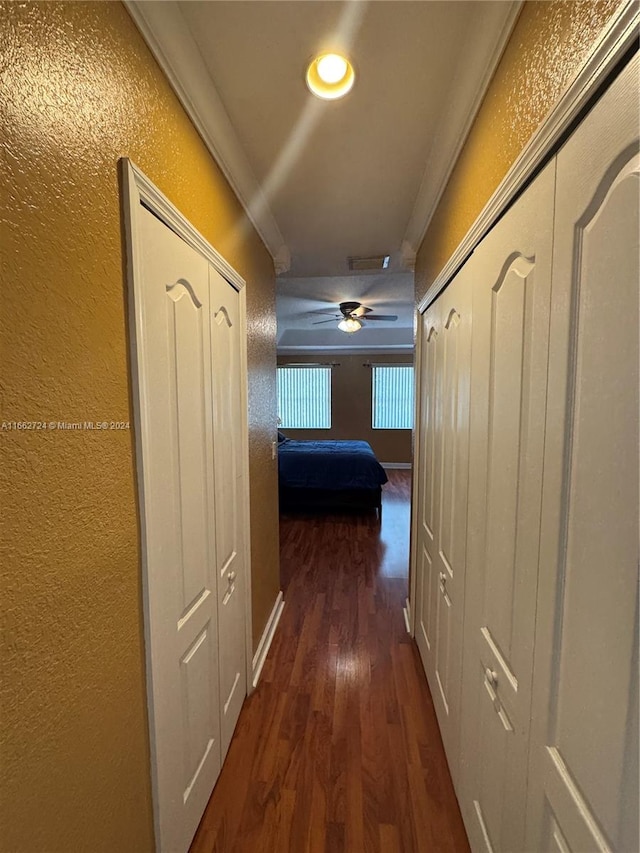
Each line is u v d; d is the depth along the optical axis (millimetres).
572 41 636
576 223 622
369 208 1975
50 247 618
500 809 940
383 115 1308
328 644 2262
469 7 931
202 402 1248
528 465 798
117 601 810
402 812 1319
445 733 1521
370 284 4074
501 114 968
